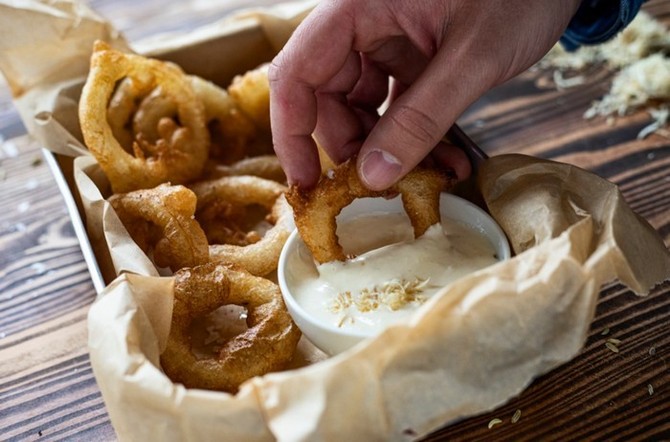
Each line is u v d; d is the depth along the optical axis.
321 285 0.36
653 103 0.51
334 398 0.27
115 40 0.49
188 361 0.35
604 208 0.33
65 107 0.47
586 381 0.35
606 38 0.47
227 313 0.39
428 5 0.37
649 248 0.33
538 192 0.35
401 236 0.38
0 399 0.38
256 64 0.53
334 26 0.38
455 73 0.35
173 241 0.39
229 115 0.48
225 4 0.67
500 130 0.51
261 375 0.35
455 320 0.28
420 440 0.33
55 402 0.37
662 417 0.33
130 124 0.48
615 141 0.48
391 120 0.35
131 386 0.29
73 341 0.40
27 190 0.50
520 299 0.29
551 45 0.39
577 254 0.30
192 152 0.45
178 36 0.55
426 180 0.37
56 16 0.47
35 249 0.46
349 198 0.37
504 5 0.36
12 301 0.43
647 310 0.37
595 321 0.37
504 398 0.29
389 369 0.28
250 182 0.44
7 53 0.47
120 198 0.41
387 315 0.33
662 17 0.58
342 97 0.42
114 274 0.40
